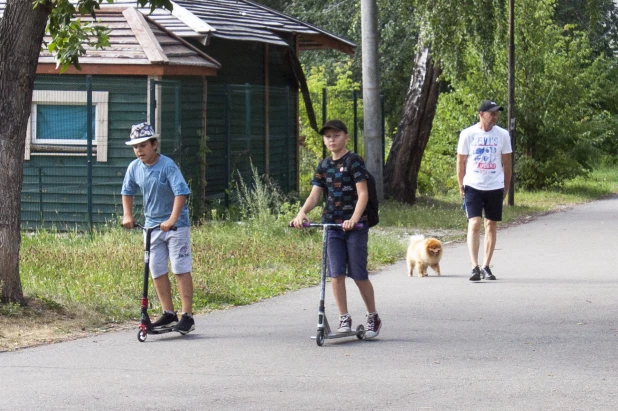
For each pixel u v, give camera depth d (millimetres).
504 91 95062
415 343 26891
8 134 30438
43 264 40438
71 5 31219
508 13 86500
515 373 23156
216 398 20984
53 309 30766
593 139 100500
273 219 52656
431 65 80250
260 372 23500
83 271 38969
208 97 61094
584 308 32219
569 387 21719
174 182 28266
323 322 26766
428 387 21828
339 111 83438
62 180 55375
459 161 39344
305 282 38938
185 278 28531
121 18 58219
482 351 25734
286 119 70375
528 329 28734
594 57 137125
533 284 37719
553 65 96062
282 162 70375
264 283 38000
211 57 64125
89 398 21047
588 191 96688
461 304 33312
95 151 55094
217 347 26641
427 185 93000
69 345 27062
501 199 39094
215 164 61844
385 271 42500
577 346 26219
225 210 59312
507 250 49344
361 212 26891
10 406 20438
